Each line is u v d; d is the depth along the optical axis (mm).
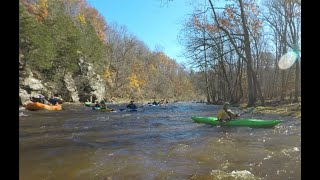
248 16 26891
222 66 38875
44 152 8219
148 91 76188
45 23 39812
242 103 34594
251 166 6598
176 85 90125
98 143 9672
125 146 9156
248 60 26422
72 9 71188
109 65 64250
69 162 7141
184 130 12781
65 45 40625
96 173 6250
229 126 13703
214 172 6152
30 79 32500
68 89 41844
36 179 5836
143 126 14516
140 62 82312
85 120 17578
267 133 11375
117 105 40250
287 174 5957
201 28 28250
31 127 13945
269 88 41844
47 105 26047
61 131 12602
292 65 34062
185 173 6148
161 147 8922
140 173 6203
